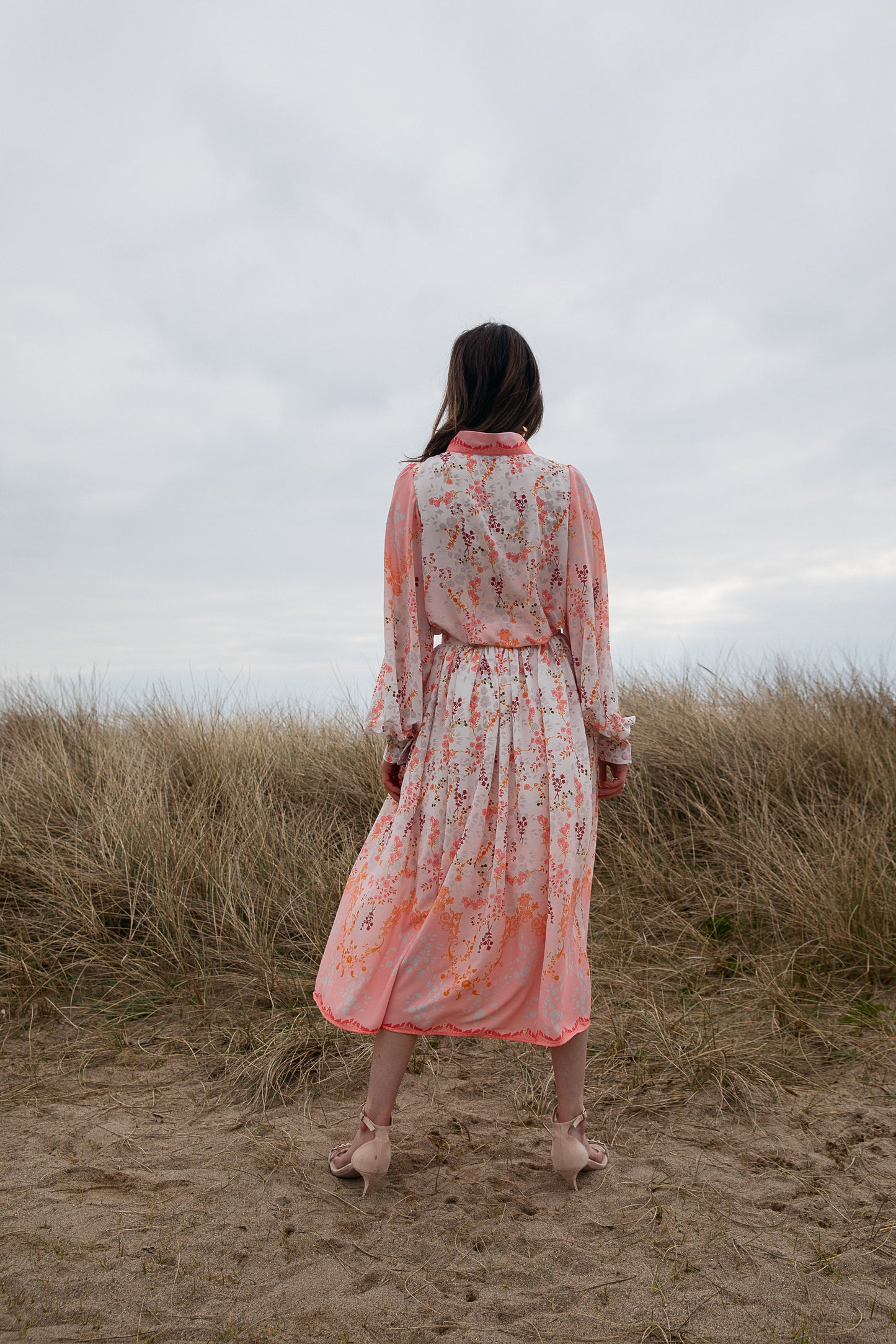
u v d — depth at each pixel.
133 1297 1.54
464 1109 2.29
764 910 3.47
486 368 1.92
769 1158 2.02
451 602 1.86
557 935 1.76
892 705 5.15
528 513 1.84
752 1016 2.77
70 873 3.48
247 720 5.60
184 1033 2.73
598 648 1.91
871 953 3.05
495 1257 1.66
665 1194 1.88
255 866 3.64
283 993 2.88
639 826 4.18
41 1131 2.14
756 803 4.21
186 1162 2.00
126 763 4.49
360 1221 1.78
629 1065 2.48
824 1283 1.58
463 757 1.80
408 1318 1.50
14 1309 1.50
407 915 1.81
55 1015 2.87
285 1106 2.29
